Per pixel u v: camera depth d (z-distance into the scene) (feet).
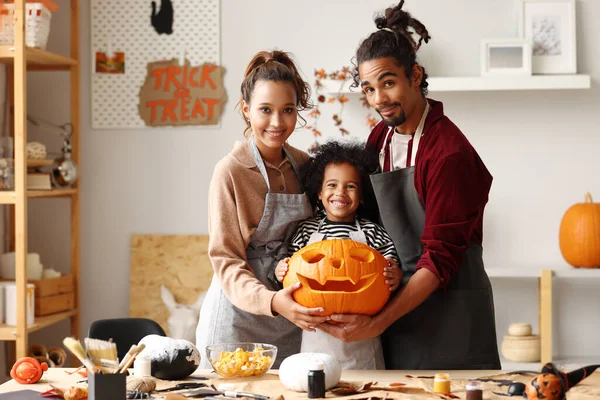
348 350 6.93
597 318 12.14
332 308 6.22
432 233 6.67
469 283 7.09
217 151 12.58
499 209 12.26
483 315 7.14
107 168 12.72
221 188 6.95
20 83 10.32
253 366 5.85
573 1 11.87
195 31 12.53
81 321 12.76
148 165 12.67
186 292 12.50
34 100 12.82
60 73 12.78
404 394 5.25
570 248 11.60
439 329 7.09
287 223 7.12
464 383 5.58
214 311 7.32
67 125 12.74
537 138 12.19
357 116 12.29
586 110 12.14
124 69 12.64
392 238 7.17
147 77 12.61
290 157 7.41
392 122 6.83
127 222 12.72
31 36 10.89
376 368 7.04
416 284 6.53
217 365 5.83
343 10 12.30
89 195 12.76
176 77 12.57
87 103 12.72
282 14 12.39
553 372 5.09
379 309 6.41
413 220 7.06
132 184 12.71
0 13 10.51
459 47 12.13
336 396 5.31
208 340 7.30
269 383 5.63
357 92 12.01
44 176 11.33
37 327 10.78
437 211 6.67
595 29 12.01
